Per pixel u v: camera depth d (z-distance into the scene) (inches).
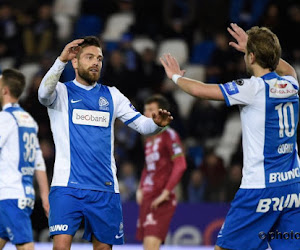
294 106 718.5
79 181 727.7
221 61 1822.1
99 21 2090.3
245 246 705.6
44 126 1663.4
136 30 2015.3
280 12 1913.1
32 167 900.0
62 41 2010.3
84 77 748.6
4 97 901.2
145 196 1073.5
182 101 1844.2
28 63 1956.2
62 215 719.7
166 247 1325.0
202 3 2021.4
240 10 2012.8
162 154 1065.5
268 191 697.0
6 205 863.1
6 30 1996.8
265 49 708.0
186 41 2003.0
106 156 743.7
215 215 1417.3
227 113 1755.7
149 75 1782.7
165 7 2033.7
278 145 703.7
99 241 738.8
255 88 700.7
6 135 869.2
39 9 2017.7
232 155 1600.6
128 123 769.6
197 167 1558.8
